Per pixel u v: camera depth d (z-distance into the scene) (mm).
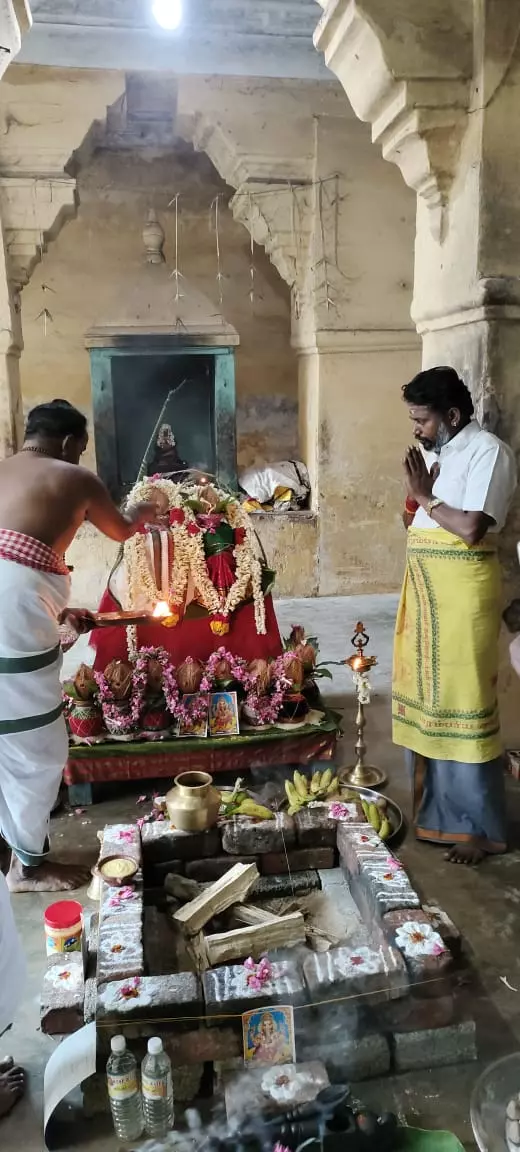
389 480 6250
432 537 2768
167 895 2574
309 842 2680
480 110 2986
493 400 3156
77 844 2965
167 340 6020
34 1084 1952
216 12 4984
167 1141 1773
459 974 2195
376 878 2340
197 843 2635
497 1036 2049
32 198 5195
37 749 2510
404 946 2064
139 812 3188
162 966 2273
